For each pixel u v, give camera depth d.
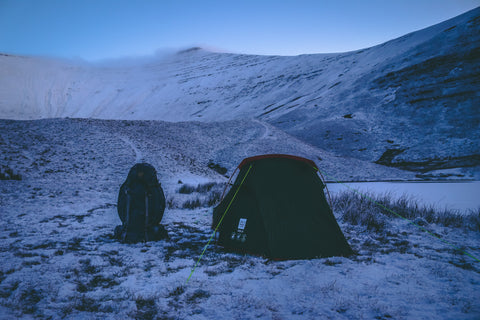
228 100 133.75
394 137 66.69
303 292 3.84
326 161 50.25
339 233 5.62
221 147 48.88
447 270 4.60
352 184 30.64
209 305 3.46
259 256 5.34
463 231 7.17
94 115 136.00
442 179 41.91
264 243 5.38
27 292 3.60
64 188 14.86
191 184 21.75
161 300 3.57
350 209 8.68
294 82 134.38
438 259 5.20
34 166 19.16
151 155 28.72
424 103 76.50
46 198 12.05
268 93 131.00
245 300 3.57
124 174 21.12
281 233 5.40
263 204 5.66
